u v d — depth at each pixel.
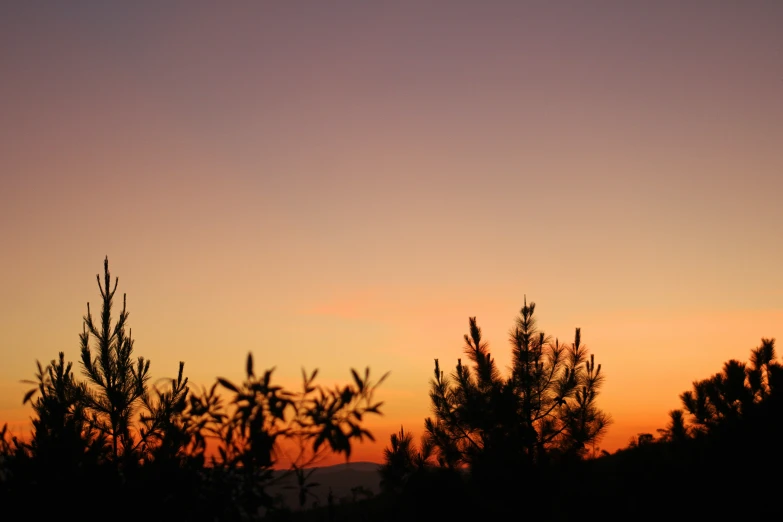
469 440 15.23
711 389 15.22
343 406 4.81
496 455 12.84
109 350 11.80
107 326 12.26
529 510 11.79
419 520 10.09
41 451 5.69
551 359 16.89
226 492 5.40
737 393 14.66
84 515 5.56
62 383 8.27
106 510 5.57
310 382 4.89
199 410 5.28
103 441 6.59
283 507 5.60
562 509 11.94
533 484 12.13
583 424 15.71
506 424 13.88
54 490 5.57
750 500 11.80
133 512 5.51
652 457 13.23
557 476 12.88
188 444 5.33
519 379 16.44
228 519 5.42
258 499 5.26
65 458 5.71
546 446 15.28
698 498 11.95
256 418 4.68
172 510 5.50
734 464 12.78
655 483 12.41
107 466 5.78
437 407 16.11
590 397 16.14
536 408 16.34
